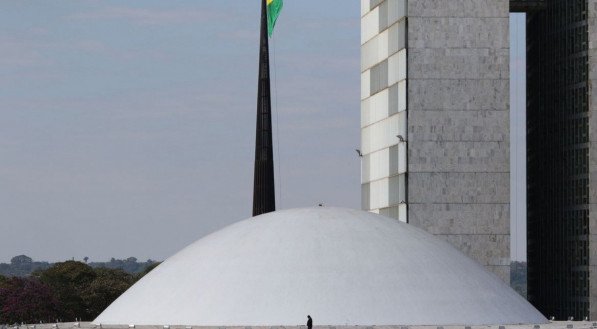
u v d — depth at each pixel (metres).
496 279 153.12
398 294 140.12
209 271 144.75
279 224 150.62
